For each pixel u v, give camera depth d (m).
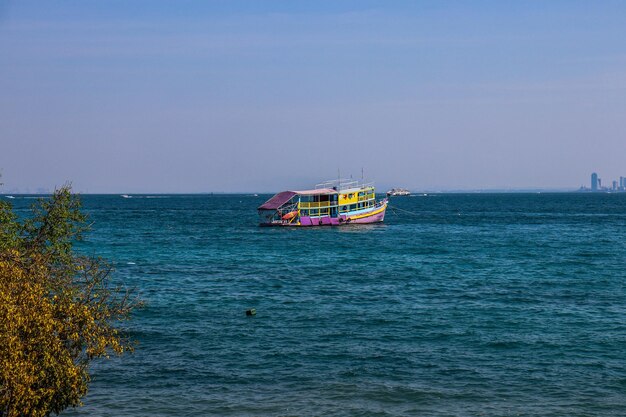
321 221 135.38
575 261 78.88
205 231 130.00
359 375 33.62
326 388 31.78
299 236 116.88
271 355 37.19
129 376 33.50
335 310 49.19
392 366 35.06
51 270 27.05
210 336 41.41
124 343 39.34
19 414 22.03
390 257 84.12
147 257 84.19
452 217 191.62
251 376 33.56
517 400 30.12
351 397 30.58
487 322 44.88
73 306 23.75
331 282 62.97
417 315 47.25
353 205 140.62
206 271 70.81
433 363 35.56
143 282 62.75
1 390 21.03
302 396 30.75
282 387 31.95
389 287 59.84
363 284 61.69
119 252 90.00
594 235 119.75
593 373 33.75
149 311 48.66
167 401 30.12
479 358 36.44
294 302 52.47
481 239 111.38
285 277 66.25
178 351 38.00
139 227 144.12
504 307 49.97
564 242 104.88
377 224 144.62
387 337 41.09
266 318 46.50
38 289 22.89
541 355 36.91
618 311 48.19
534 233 125.25
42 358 22.34
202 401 30.14
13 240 28.12
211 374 33.91
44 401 22.50
